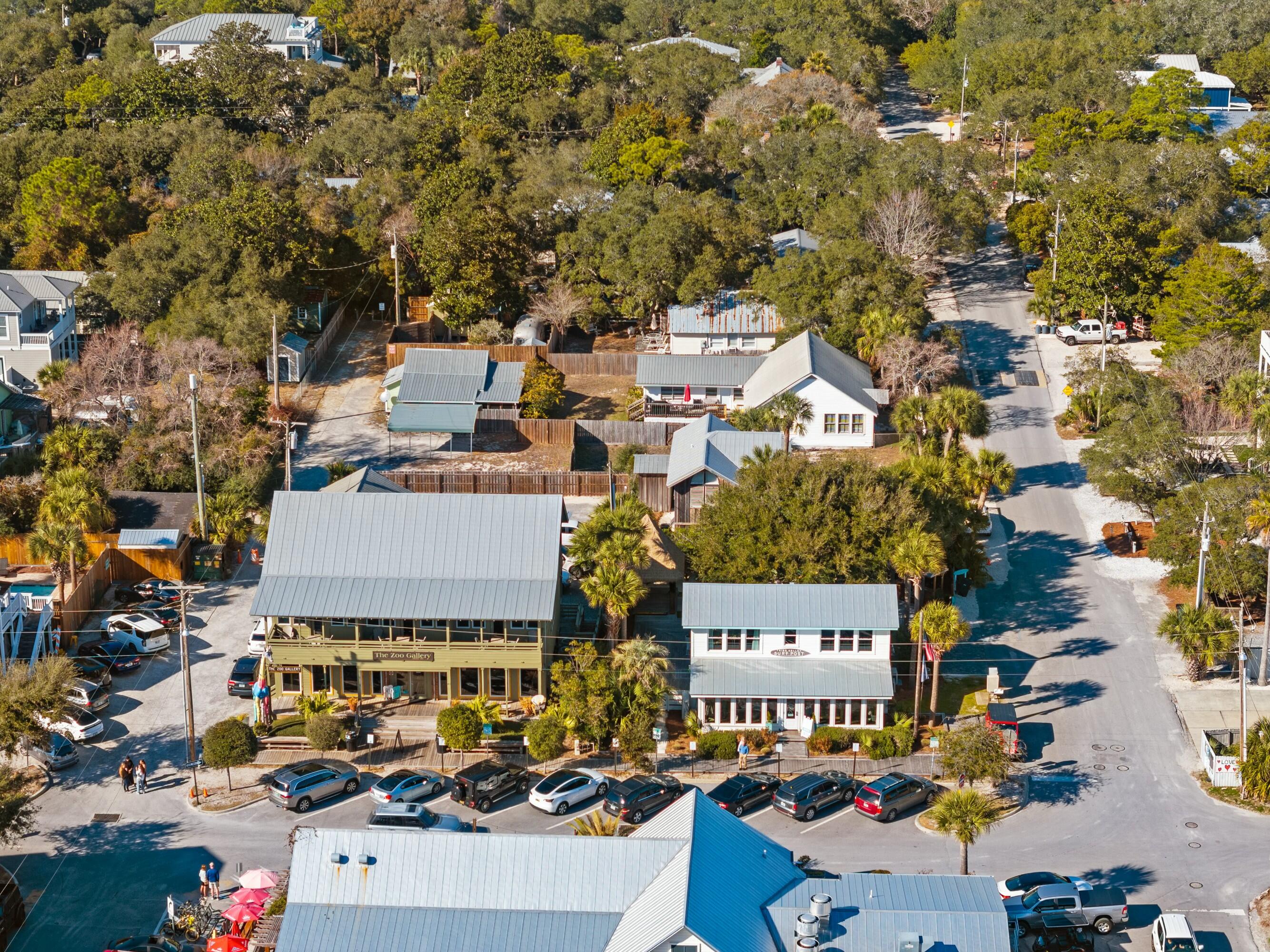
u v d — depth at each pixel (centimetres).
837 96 18212
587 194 15038
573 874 5766
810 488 8869
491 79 19262
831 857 7112
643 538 9225
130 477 10925
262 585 8412
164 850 7212
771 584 8419
